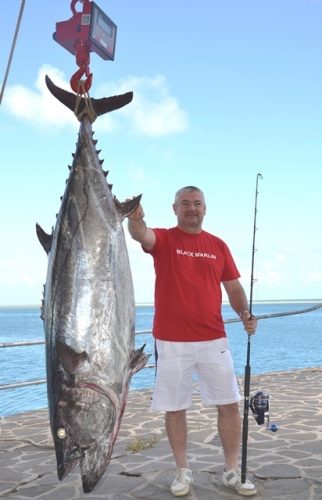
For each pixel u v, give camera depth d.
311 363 23.17
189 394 4.36
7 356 32.09
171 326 4.31
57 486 4.70
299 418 7.02
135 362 3.09
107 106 3.43
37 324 106.00
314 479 4.61
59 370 2.93
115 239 3.16
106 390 2.92
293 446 5.64
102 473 2.90
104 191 3.22
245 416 4.36
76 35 3.27
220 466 5.02
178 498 4.25
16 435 6.64
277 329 70.75
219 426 4.45
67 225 3.10
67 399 2.90
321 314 171.38
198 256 4.37
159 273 4.38
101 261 3.06
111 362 2.96
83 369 2.90
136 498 4.31
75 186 3.19
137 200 3.27
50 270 3.07
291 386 9.83
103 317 2.98
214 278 4.40
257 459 5.18
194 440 6.02
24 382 7.14
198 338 4.29
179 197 4.41
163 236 4.37
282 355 27.88
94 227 3.11
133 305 3.19
